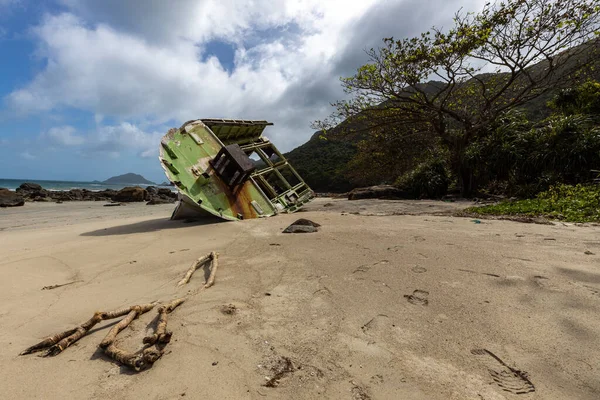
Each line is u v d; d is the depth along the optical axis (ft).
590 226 15.72
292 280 9.98
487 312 7.23
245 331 6.94
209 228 20.39
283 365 5.77
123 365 5.83
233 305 8.16
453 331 6.59
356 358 5.90
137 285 10.26
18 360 6.03
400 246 13.24
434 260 11.09
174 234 19.16
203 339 6.61
